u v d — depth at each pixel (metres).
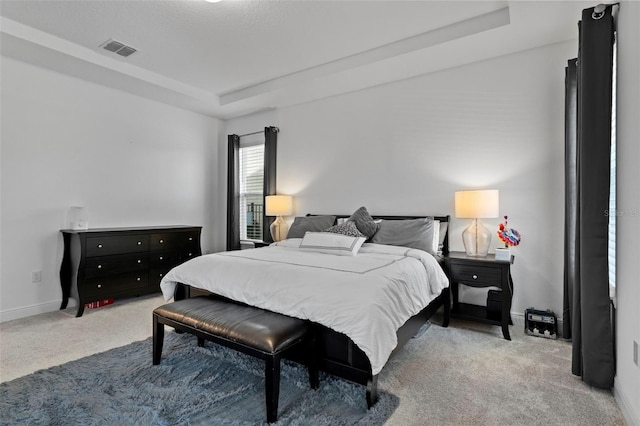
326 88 3.96
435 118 3.52
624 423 1.64
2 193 3.15
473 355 2.40
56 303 3.48
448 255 3.14
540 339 2.70
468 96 3.34
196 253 4.39
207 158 5.13
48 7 2.57
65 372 2.10
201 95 4.36
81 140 3.70
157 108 4.46
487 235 3.08
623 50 1.83
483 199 2.92
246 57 3.42
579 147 2.11
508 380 2.04
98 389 1.90
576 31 2.72
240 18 2.72
